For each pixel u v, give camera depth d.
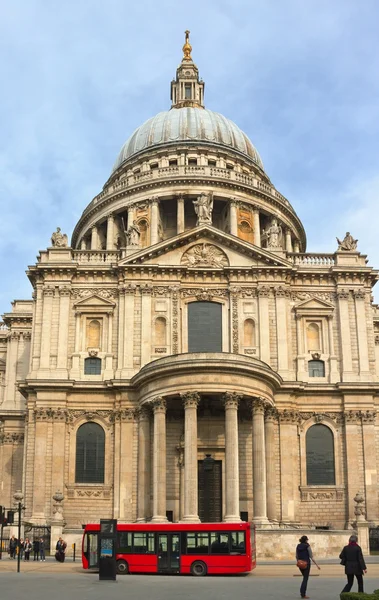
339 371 65.75
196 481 54.75
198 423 62.19
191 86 109.62
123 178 93.25
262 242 82.00
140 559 40.34
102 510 60.72
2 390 80.44
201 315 66.19
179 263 66.88
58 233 69.19
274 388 62.25
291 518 60.59
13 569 39.94
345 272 67.81
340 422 64.38
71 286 66.75
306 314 67.19
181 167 89.75
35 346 65.19
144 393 60.03
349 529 58.19
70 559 49.78
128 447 61.72
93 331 66.12
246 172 97.12
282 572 40.16
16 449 75.81
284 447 62.41
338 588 30.34
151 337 64.62
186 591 29.06
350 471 62.62
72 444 62.53
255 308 66.31
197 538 39.97
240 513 60.22
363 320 67.12
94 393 63.59
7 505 73.88
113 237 88.31
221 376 56.62
